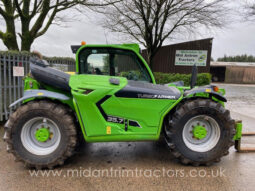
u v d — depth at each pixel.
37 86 2.48
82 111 2.12
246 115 5.38
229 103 7.75
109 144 3.01
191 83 2.51
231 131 2.26
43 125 2.20
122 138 2.20
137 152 2.70
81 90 2.10
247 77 23.86
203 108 2.20
